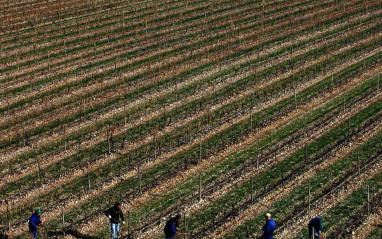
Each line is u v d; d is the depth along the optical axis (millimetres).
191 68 48969
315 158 34219
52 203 30859
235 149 35938
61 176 33562
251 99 42812
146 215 29391
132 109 41969
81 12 64938
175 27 59812
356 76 46281
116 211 26609
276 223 28047
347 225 27641
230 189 31422
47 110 42062
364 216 28281
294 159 34312
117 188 32125
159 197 31016
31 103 43312
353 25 58906
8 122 40219
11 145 37312
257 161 33375
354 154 34500
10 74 48812
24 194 31781
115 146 36969
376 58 49969
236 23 60750
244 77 46844
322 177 32094
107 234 28031
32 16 63312
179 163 34531
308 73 47250
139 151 36250
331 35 55938
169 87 45406
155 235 27688
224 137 37500
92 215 29609
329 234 27016
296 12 63750
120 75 48031
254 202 29938
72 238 27750
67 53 53562
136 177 33219
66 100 43625
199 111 41344
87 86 46125
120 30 59281
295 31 57344
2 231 28391
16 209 30359
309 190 28844
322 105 41562
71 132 38906
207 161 34625
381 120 38719
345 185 31062
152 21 61781
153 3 68125
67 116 41031
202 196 30859
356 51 51750
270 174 32781
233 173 33156
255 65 49188
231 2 68062
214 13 64312
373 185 30969
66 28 60094
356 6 65250
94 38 57250
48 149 36781
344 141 36094
